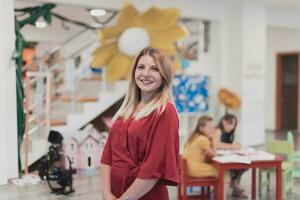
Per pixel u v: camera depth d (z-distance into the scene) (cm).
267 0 711
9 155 499
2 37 479
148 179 164
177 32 586
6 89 491
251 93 741
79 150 536
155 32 580
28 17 564
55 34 944
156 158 165
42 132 578
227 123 452
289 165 434
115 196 176
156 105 171
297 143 798
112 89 637
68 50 796
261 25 748
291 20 841
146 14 570
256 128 758
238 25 723
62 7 691
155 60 175
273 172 420
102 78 641
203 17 702
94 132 561
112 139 182
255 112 754
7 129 495
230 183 433
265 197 425
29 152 542
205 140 379
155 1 645
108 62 577
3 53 483
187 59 716
